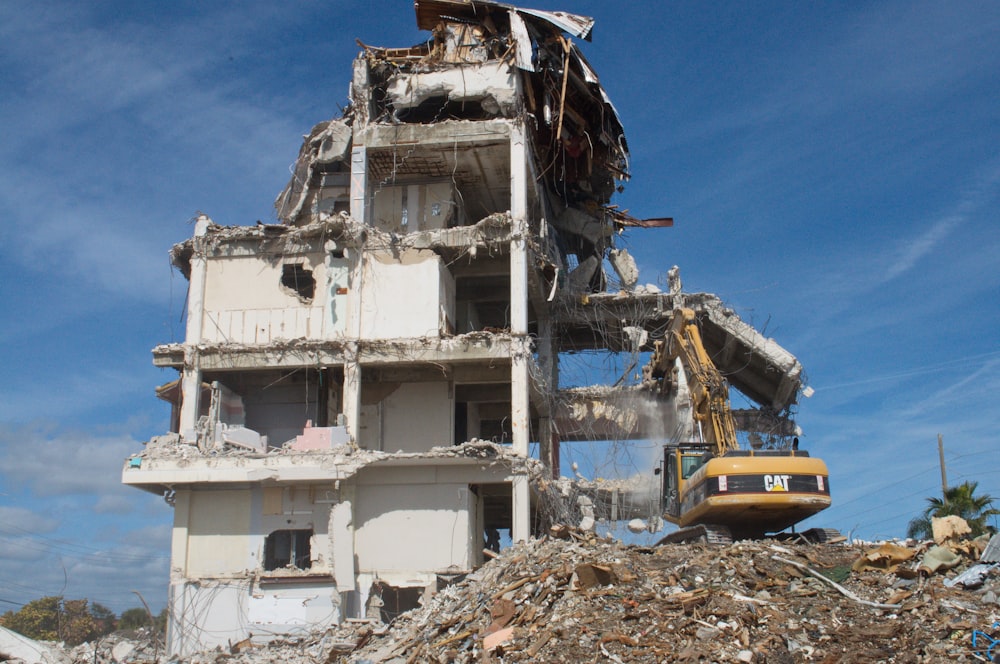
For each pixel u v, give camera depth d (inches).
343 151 1520.7
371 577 1288.1
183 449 1328.7
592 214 1827.0
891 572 710.5
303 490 1311.5
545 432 1612.9
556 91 1583.4
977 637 578.9
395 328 1393.9
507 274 1535.4
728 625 625.9
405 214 1549.0
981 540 738.2
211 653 1074.7
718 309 1646.2
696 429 1072.8
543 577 757.9
